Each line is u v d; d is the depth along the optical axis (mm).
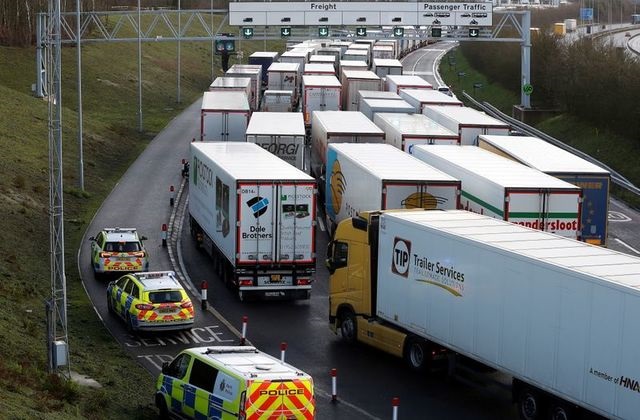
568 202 82750
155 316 76812
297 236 87938
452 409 63000
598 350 52969
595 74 183375
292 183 87250
